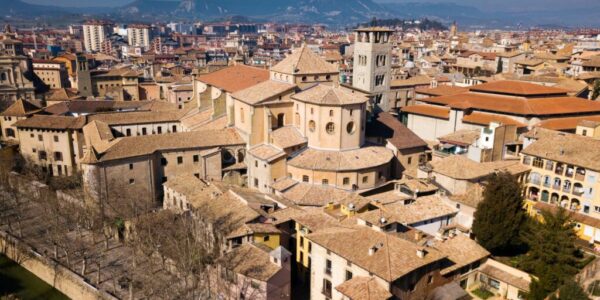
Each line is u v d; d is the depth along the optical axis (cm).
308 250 9000
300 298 8681
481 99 14088
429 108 14975
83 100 19100
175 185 11488
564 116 12988
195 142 12438
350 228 8294
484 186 9694
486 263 8612
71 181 13062
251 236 8781
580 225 9700
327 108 11069
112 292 8775
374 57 15525
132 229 10194
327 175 10806
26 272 10350
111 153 11388
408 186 10450
